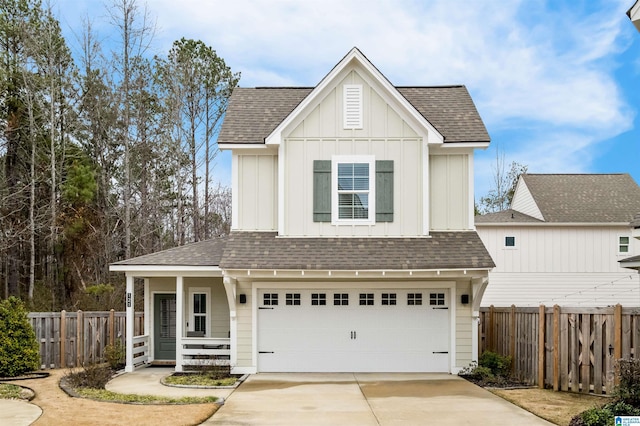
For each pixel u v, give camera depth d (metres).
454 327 14.88
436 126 16.19
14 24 27.75
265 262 14.23
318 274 14.20
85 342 16.41
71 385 12.62
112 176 30.84
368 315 15.11
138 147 30.06
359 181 15.51
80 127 29.30
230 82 33.03
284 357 15.03
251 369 14.80
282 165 15.43
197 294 16.69
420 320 15.09
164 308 17.02
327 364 15.02
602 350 11.25
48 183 26.97
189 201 32.97
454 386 12.89
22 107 27.61
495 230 24.53
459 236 15.34
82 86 29.69
